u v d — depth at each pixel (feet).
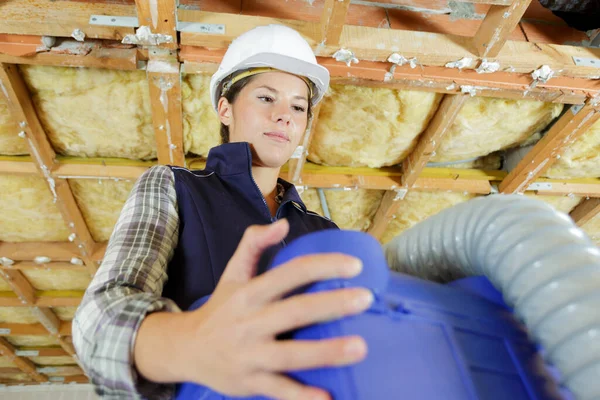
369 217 10.30
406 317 1.21
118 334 1.28
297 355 0.96
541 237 1.34
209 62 5.73
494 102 7.12
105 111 6.73
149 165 7.91
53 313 14.53
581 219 10.18
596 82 6.47
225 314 1.04
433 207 9.71
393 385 1.04
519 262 1.34
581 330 1.15
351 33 5.81
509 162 8.94
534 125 7.77
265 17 5.67
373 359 1.06
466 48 6.01
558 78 6.40
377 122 7.38
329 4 5.08
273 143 2.90
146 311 1.34
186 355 1.08
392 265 2.01
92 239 10.07
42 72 6.03
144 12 5.09
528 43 6.32
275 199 3.09
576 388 1.13
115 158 7.91
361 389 1.00
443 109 7.02
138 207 2.06
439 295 1.38
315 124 7.16
